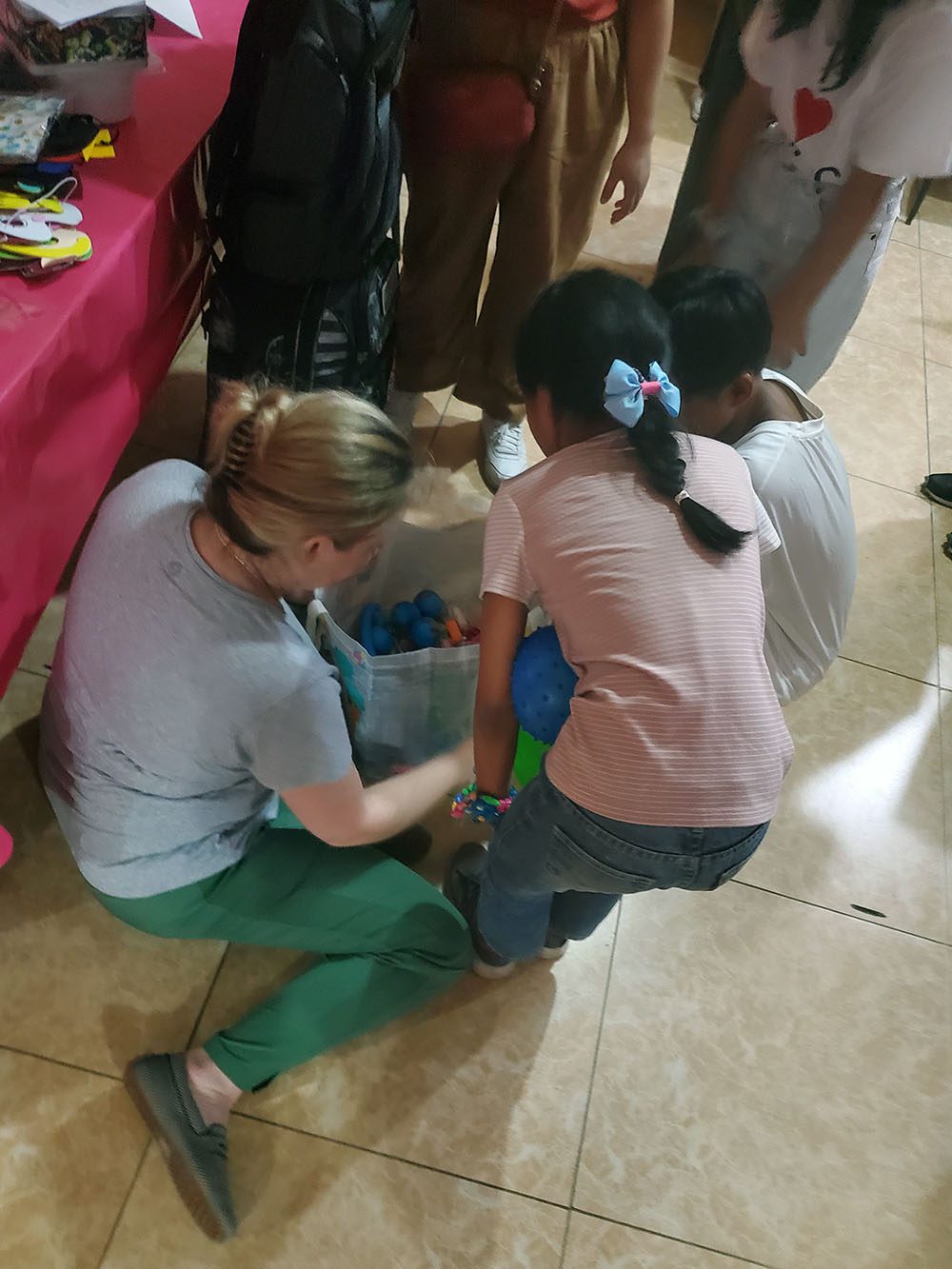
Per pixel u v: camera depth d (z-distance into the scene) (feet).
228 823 3.56
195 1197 3.69
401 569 5.08
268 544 2.65
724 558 3.12
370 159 4.09
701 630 3.02
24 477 3.40
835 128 4.91
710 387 3.80
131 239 3.76
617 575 3.02
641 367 3.15
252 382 3.44
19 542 3.50
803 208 5.36
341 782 3.10
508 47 4.70
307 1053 3.85
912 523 7.09
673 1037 4.50
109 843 3.41
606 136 5.36
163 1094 3.73
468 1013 4.41
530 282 5.64
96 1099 3.92
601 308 3.11
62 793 3.44
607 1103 4.26
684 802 3.00
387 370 5.42
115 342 3.88
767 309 3.82
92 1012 4.12
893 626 6.39
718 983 4.69
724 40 5.58
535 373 3.21
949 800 5.60
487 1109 4.17
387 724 4.40
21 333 3.28
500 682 3.38
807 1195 4.16
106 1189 3.74
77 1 4.18
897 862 5.29
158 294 4.25
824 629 4.79
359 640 4.84
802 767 5.58
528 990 4.52
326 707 2.94
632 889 3.32
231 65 4.66
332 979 3.90
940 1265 4.08
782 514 4.19
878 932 5.00
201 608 2.80
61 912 4.35
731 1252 3.98
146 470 3.09
